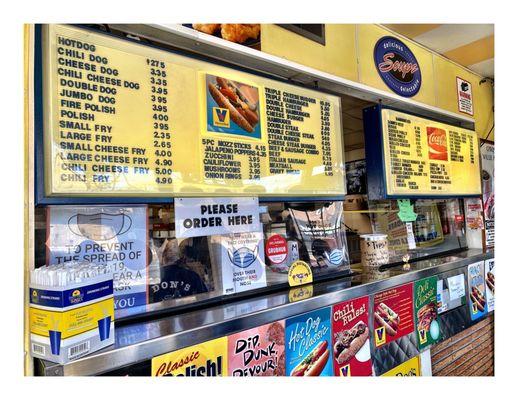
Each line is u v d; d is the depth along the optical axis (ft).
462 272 7.70
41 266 3.29
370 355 5.37
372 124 7.24
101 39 3.63
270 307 4.23
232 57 4.88
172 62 4.14
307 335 4.55
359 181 8.80
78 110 3.44
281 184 5.18
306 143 5.57
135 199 3.79
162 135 3.99
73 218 3.57
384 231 7.75
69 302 2.70
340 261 6.11
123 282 3.82
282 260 5.35
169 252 4.20
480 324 8.09
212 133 4.43
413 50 8.04
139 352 3.12
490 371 8.25
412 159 7.60
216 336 3.68
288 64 5.34
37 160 3.23
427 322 6.56
